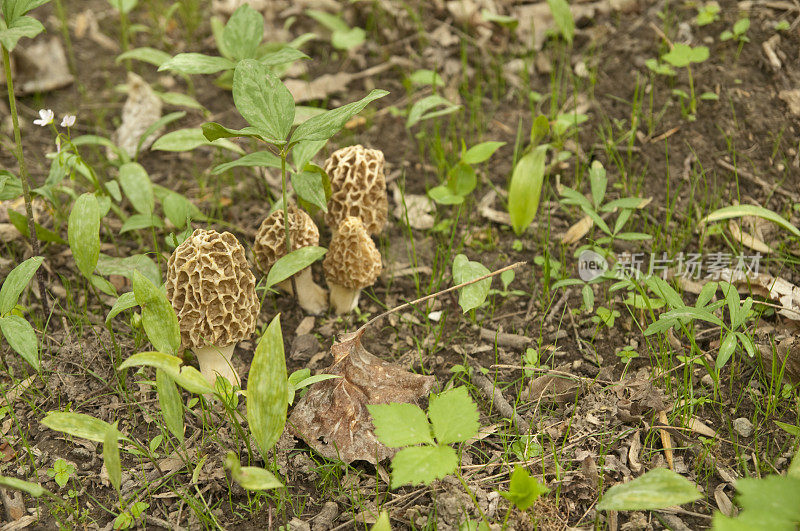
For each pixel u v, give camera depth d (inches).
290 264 57.8
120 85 68.2
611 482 56.0
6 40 54.9
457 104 66.6
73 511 55.7
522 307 60.8
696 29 66.8
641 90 65.8
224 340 57.2
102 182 64.4
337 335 59.9
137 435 57.4
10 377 58.6
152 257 62.0
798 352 57.6
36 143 65.9
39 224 60.9
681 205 62.8
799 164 62.8
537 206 61.4
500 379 58.7
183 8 70.5
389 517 55.5
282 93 56.1
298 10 70.3
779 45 65.4
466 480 56.1
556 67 67.4
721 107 64.6
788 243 61.4
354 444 56.4
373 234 62.8
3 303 56.8
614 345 59.4
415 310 60.8
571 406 57.9
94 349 59.2
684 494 53.6
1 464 56.7
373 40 69.4
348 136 65.9
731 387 57.9
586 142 64.8
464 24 68.8
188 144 61.5
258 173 64.6
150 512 55.7
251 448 56.5
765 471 56.1
